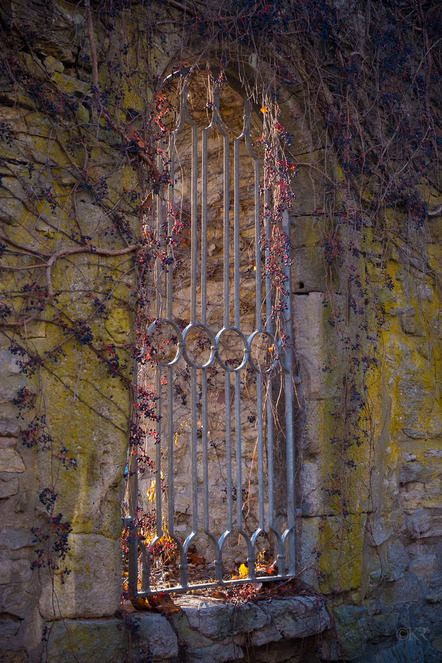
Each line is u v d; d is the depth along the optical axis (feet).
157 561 15.15
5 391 9.70
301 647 13.42
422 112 16.47
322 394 13.93
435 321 16.55
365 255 14.92
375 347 14.98
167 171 12.07
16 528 9.68
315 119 14.38
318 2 14.37
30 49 10.27
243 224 16.40
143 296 11.44
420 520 15.48
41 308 10.00
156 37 11.95
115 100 11.05
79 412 10.36
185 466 16.42
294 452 14.14
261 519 13.35
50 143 10.39
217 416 16.17
